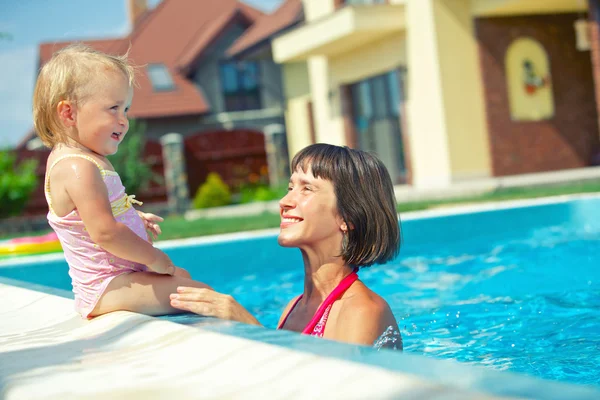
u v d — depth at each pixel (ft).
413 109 47.03
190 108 75.77
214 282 17.12
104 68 6.75
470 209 20.35
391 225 7.07
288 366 3.43
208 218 39.58
